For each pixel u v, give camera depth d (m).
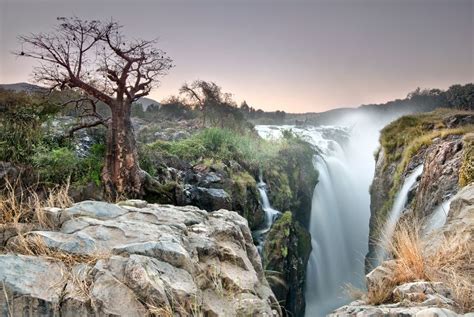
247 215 14.70
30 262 3.20
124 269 3.18
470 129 13.49
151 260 3.30
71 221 4.00
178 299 3.08
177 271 3.38
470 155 9.04
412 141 15.70
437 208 9.53
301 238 16.69
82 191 10.54
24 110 11.74
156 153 14.02
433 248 4.22
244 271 4.11
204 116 23.17
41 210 4.03
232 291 3.71
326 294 18.72
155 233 3.91
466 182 8.70
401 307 2.89
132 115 25.05
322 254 19.83
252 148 18.89
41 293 2.94
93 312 2.91
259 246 14.23
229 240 4.58
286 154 20.11
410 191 12.79
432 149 13.10
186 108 26.55
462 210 4.77
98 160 11.68
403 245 3.95
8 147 10.61
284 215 15.43
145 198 11.30
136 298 3.00
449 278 3.35
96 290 3.02
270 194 16.97
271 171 17.97
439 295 3.00
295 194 18.80
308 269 18.39
